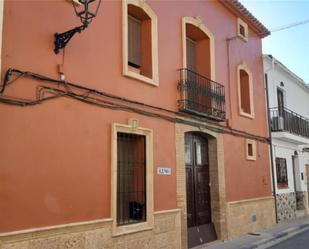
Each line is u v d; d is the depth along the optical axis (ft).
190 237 34.42
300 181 62.39
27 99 20.62
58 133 22.09
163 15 32.76
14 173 19.58
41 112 21.27
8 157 19.40
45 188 21.02
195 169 37.14
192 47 39.37
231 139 41.91
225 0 42.16
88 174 23.67
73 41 23.71
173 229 30.60
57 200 21.58
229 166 40.81
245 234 41.73
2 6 19.22
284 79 61.57
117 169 27.12
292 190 58.29
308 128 63.00
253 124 47.62
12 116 19.81
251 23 48.93
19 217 19.57
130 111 27.71
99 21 25.84
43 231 20.45
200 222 36.86
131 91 28.07
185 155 35.99
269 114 52.85
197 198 36.91
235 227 40.29
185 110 33.01
